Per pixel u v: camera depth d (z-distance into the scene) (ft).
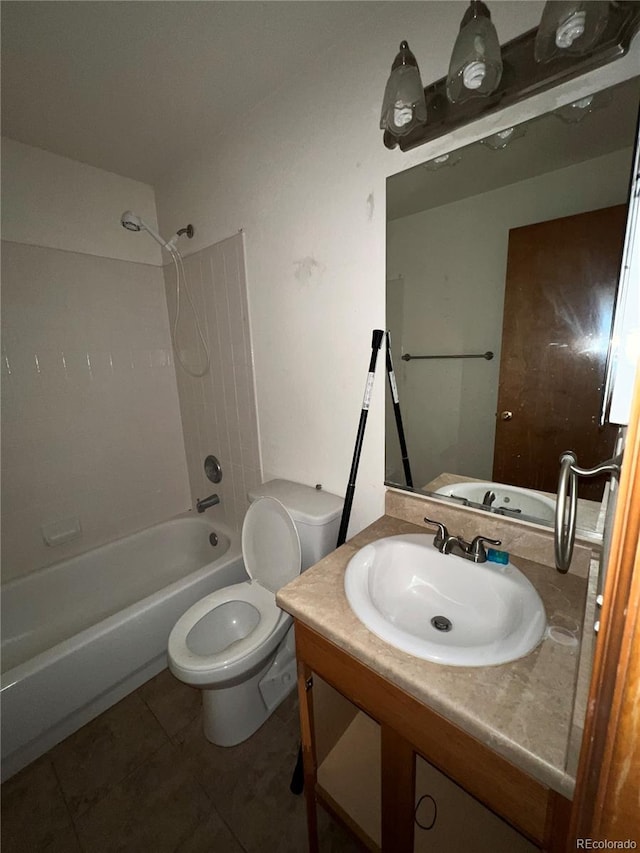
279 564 4.46
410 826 2.31
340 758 3.25
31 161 5.11
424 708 1.98
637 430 0.84
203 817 3.40
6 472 5.25
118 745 4.10
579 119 2.38
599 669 1.00
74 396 5.85
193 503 7.64
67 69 3.71
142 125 4.68
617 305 2.33
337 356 4.20
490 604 2.72
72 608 5.79
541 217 2.64
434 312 3.34
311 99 3.79
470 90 2.44
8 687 3.60
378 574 3.01
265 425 5.45
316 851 3.01
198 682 3.49
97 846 3.22
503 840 2.24
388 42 3.14
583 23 1.98
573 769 1.42
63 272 5.56
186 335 6.55
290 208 4.27
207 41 3.43
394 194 3.36
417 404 3.60
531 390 2.88
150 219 6.46
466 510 3.34
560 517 1.75
